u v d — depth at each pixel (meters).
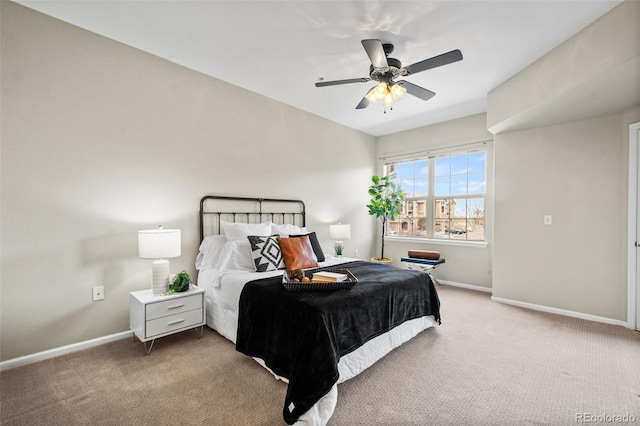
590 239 3.09
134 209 2.61
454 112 4.20
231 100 3.31
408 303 2.42
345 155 4.84
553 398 1.74
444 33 2.35
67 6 2.07
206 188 3.11
